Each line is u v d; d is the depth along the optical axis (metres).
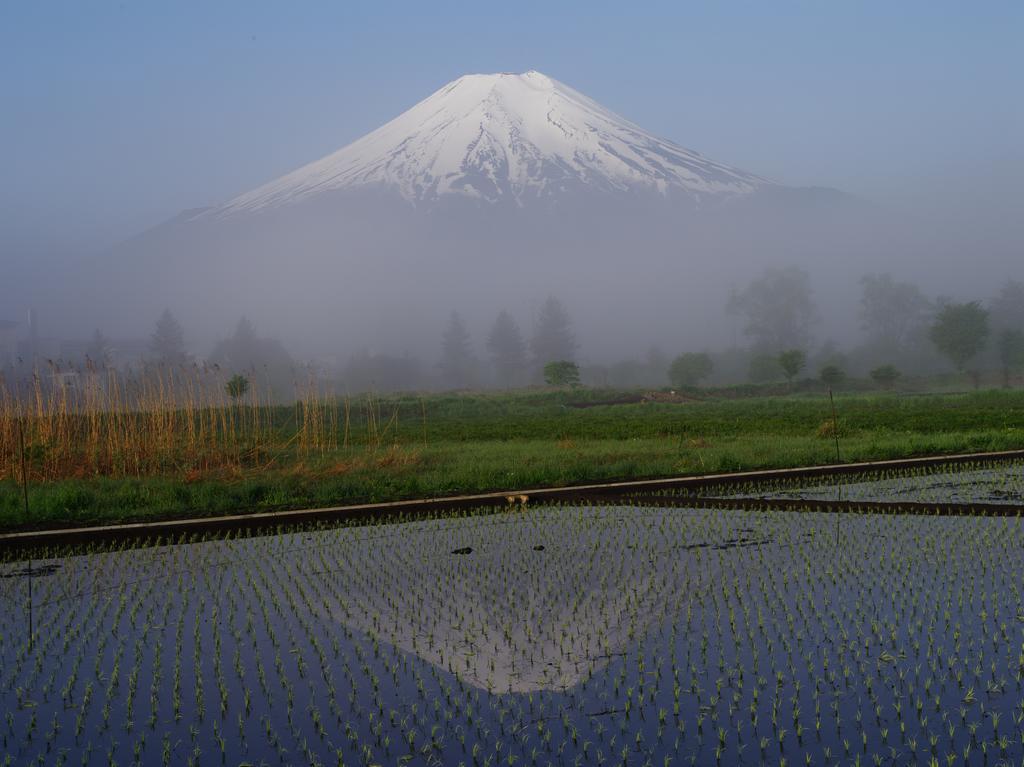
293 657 8.49
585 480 19.17
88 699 7.69
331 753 6.60
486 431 39.16
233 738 6.87
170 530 14.55
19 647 9.02
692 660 8.16
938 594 10.01
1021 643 8.43
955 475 19.66
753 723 6.92
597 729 6.88
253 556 12.81
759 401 66.81
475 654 8.44
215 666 8.33
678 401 78.12
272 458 23.73
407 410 59.22
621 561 11.88
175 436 23.41
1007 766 6.17
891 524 13.96
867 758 6.34
